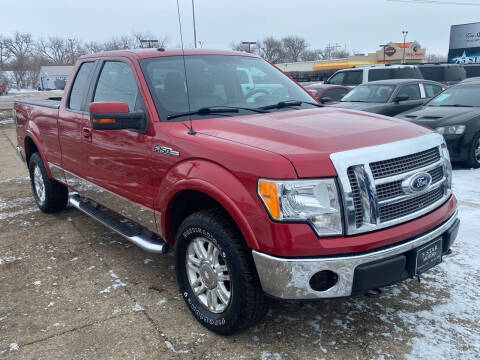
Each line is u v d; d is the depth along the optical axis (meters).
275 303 3.47
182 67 3.91
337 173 2.54
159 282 3.89
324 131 2.91
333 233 2.56
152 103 3.50
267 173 2.56
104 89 4.20
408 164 2.82
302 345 2.94
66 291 3.78
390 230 2.69
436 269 3.90
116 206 4.07
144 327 3.21
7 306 3.56
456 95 8.78
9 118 19.70
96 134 4.09
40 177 5.85
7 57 86.94
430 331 3.04
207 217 2.92
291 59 85.25
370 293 2.83
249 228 2.63
